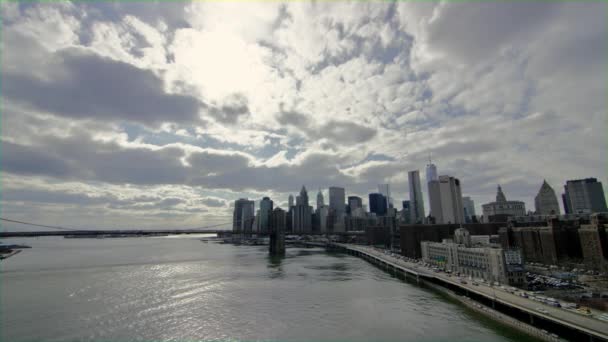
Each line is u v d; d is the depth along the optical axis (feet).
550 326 286.66
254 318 343.87
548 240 629.92
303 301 417.69
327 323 328.08
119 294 448.65
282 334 297.74
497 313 342.03
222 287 504.43
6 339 282.36
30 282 533.14
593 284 441.68
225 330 307.99
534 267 593.01
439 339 282.77
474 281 453.58
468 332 298.76
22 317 341.00
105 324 321.73
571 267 568.00
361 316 350.64
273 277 611.06
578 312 289.94
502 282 434.30
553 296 373.61
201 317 346.54
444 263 618.44
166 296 438.40
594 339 245.45
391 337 288.92
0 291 465.47
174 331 304.50
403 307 387.96
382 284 542.98
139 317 344.08
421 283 550.77
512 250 444.55
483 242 654.53
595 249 545.85
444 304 403.13
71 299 418.51
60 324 320.29
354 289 497.87
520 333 295.28
